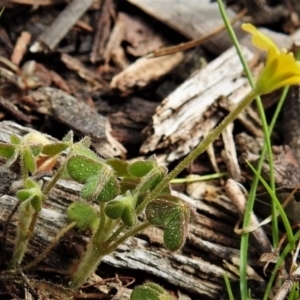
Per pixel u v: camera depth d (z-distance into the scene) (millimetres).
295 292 354
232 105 411
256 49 442
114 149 398
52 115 402
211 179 403
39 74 429
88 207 352
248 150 408
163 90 435
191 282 361
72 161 320
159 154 402
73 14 448
